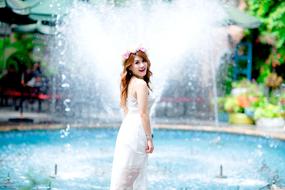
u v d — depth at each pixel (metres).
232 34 15.87
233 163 8.41
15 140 10.67
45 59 16.25
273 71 16.61
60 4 12.41
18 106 15.19
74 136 11.53
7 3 11.19
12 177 6.60
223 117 15.17
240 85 15.45
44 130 11.80
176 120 14.60
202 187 6.30
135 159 4.55
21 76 15.70
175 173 7.32
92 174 7.05
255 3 16.23
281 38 16.11
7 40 16.48
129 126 4.59
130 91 4.60
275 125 13.34
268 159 8.95
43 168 7.42
